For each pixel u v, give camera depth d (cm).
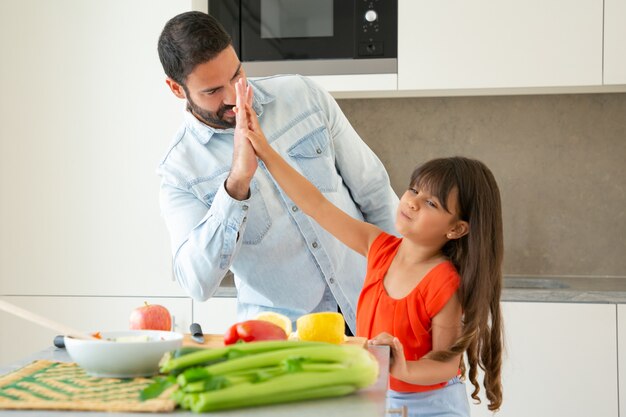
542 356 275
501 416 277
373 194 212
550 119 332
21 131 292
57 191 291
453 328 166
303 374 99
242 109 169
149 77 288
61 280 291
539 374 275
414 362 150
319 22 301
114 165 289
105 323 289
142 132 288
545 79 292
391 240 181
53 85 290
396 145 339
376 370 105
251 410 96
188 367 101
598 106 330
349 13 300
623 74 288
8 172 292
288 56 303
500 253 174
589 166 331
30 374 112
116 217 289
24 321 292
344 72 301
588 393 273
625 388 271
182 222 191
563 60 290
